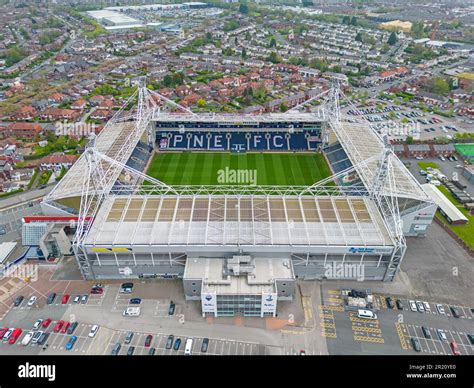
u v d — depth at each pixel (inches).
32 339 3137.3
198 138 6481.3
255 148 6343.5
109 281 3769.7
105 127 6373.0
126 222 3863.2
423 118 7819.9
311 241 3595.0
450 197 5187.0
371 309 3408.0
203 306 3304.6
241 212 4013.3
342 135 5841.5
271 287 3334.2
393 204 4094.5
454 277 3804.1
